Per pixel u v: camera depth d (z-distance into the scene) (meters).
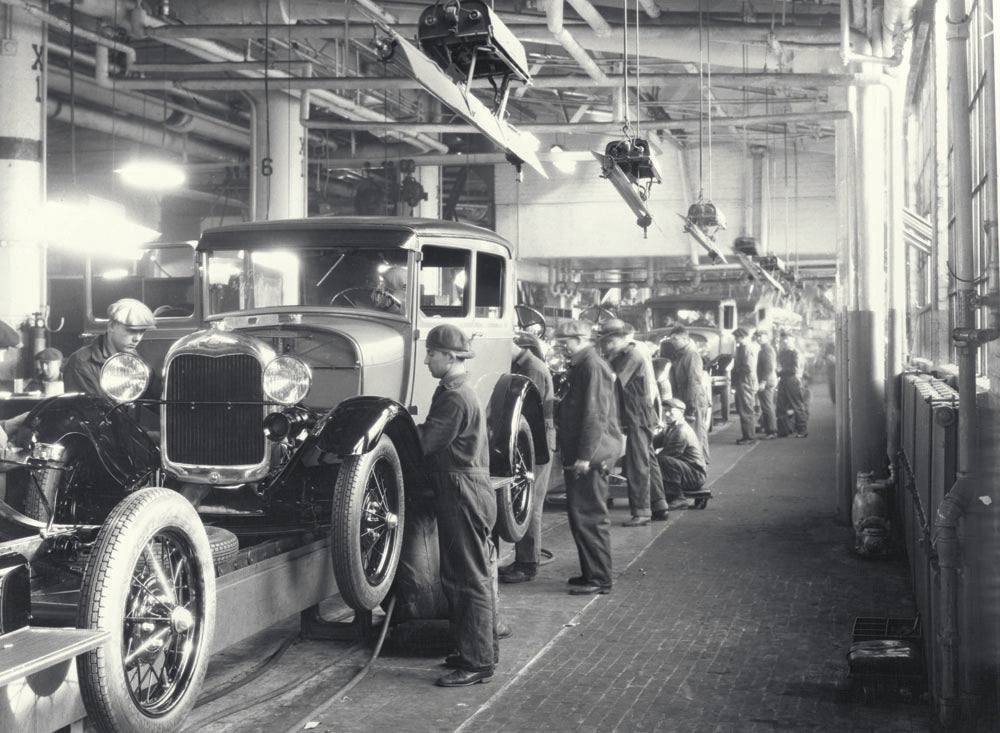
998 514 3.59
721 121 14.10
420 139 20.69
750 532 8.83
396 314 5.87
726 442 16.53
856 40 8.69
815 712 4.48
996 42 4.38
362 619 5.62
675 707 4.55
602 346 9.29
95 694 3.42
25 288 12.12
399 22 12.22
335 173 24.81
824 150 25.02
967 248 4.18
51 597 4.07
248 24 12.27
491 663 4.96
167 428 4.91
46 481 4.99
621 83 12.60
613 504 10.40
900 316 9.26
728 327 22.73
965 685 3.88
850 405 8.90
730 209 25.66
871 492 8.00
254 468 4.80
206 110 19.02
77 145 20.77
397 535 5.21
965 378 3.94
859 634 5.16
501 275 6.79
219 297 6.23
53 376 10.33
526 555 7.09
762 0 12.26
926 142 10.00
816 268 31.38
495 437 6.04
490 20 5.59
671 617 6.10
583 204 26.56
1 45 12.02
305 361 5.37
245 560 4.53
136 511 3.64
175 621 3.75
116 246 10.71
